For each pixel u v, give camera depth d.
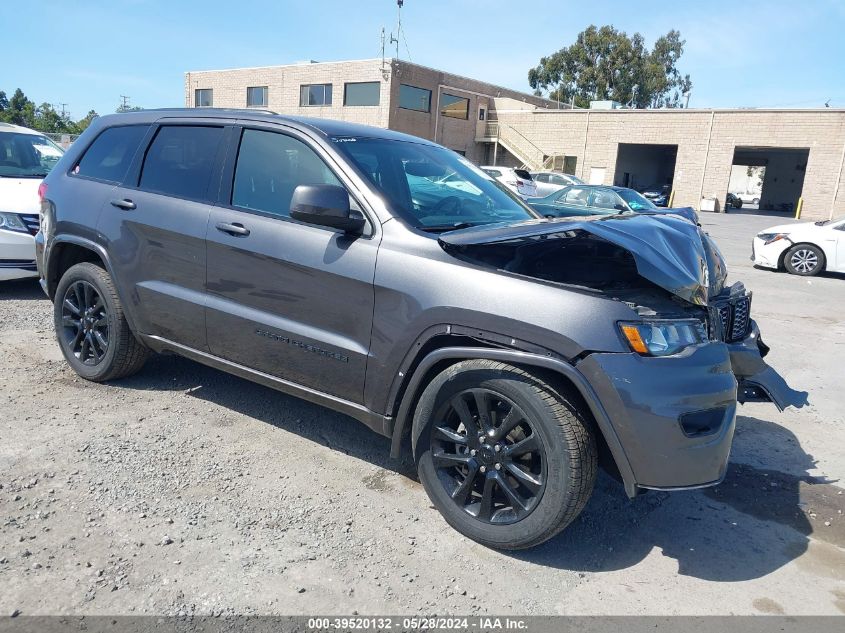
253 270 3.69
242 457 3.79
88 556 2.80
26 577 2.65
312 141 3.66
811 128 33.81
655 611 2.72
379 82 36.38
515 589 2.80
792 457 4.28
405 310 3.15
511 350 2.89
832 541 3.32
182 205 4.04
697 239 3.31
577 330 2.75
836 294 10.64
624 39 62.16
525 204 4.35
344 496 3.45
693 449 2.78
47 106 64.69
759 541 3.29
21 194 7.23
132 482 3.42
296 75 39.59
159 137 4.36
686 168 37.41
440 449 3.22
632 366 2.72
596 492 3.71
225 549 2.92
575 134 40.62
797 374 6.09
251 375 3.86
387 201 3.40
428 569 2.89
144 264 4.21
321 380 3.53
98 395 4.53
